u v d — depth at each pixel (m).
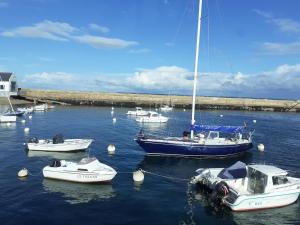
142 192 20.89
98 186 21.67
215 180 20.11
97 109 82.12
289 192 19.16
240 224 17.02
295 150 36.59
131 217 17.30
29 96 90.75
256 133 50.09
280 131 53.06
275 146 38.81
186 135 31.53
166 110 86.62
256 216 18.00
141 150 33.00
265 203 18.70
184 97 98.69
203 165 28.02
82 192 20.47
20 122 52.28
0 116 51.72
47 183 21.72
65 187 21.17
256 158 31.83
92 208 18.17
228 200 18.69
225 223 17.05
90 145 35.00
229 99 101.25
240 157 31.77
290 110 101.06
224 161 29.75
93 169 21.81
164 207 18.70
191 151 29.73
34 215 16.97
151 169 26.19
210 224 16.88
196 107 95.94
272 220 17.62
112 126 51.34
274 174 18.94
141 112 70.06
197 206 18.97
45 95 93.44
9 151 30.83
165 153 29.97
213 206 19.02
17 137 38.81
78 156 29.67
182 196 20.44
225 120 67.19
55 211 17.56
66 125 50.25
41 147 31.02
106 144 35.84
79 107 86.25
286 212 18.67
